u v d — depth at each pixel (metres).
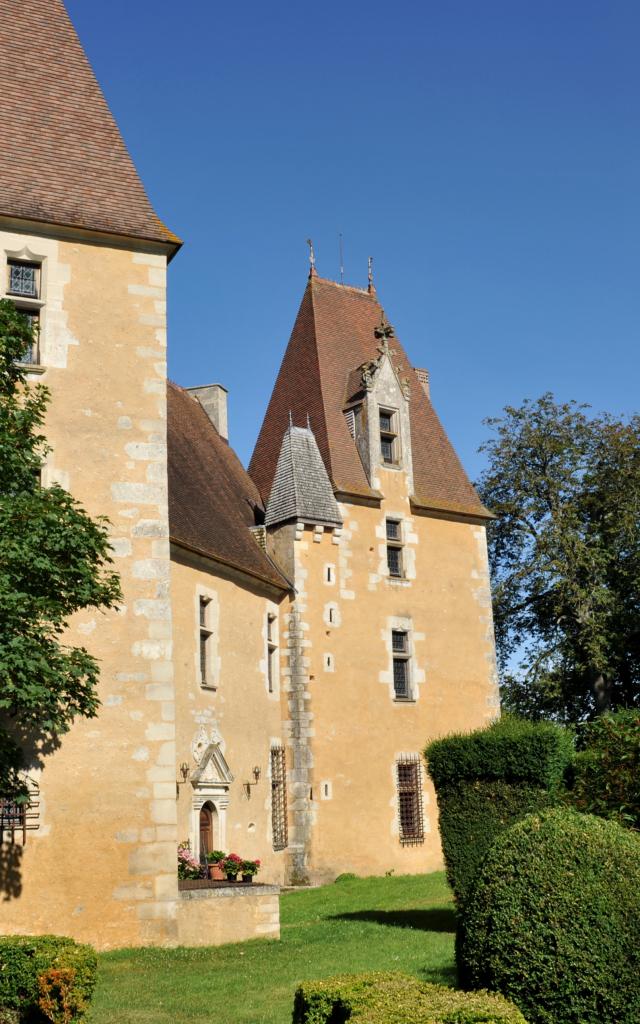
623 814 12.14
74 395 17.86
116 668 16.97
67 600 14.16
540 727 16.12
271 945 16.05
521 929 8.89
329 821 27.38
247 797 24.66
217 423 33.25
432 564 31.67
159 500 17.97
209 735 22.89
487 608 32.72
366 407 31.17
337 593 29.16
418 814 29.23
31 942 10.82
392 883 25.17
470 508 33.06
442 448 33.97
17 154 18.62
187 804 21.53
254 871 21.12
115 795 16.42
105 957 15.07
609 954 8.64
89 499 17.55
